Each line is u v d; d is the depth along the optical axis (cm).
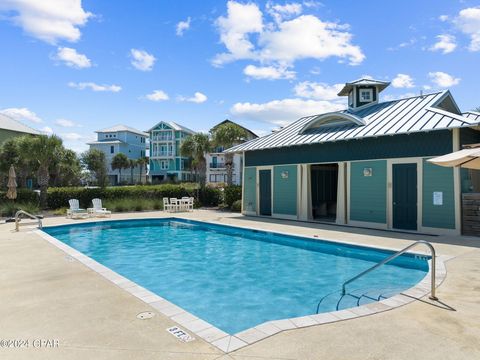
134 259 1116
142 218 1861
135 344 397
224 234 1575
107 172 6259
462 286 623
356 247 1081
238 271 958
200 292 786
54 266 785
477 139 1390
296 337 414
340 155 1584
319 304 695
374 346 391
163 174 6294
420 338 412
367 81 1902
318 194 1956
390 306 521
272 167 1909
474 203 1203
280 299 731
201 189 2662
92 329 440
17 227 1372
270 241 1383
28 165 3284
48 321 469
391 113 1578
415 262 923
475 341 405
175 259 1109
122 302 544
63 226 1575
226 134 3183
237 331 574
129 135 6731
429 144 1285
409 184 1345
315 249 1207
